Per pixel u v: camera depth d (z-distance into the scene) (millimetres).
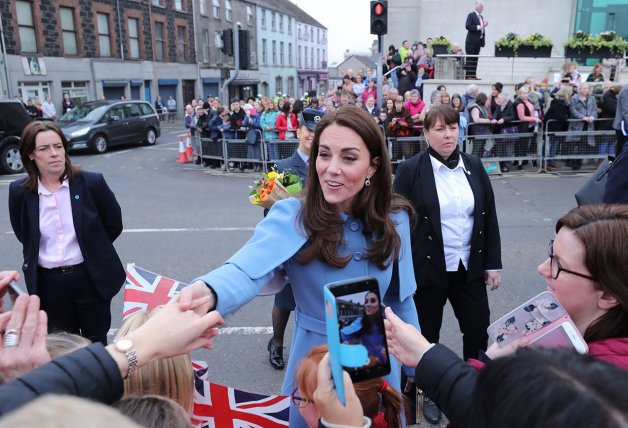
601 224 1339
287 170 2707
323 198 1691
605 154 10383
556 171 10617
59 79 23328
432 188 2838
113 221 3068
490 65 16062
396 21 19984
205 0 35219
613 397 682
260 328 4152
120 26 27047
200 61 35094
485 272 2986
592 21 18156
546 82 12484
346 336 1082
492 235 2922
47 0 22438
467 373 1214
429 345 1325
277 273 1776
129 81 27844
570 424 668
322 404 1141
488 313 2965
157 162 14258
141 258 5797
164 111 30375
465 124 9992
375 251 1726
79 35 24344
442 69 14391
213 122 12438
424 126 2898
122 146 18312
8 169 12312
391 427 1538
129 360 1032
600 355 1260
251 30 42906
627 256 1294
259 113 11883
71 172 2898
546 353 794
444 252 2867
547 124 10281
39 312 1170
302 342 1775
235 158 12156
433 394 1241
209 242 6367
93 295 2975
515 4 18516
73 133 15711
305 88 58594
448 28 19250
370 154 1653
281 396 1830
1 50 20203
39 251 2879
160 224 7270
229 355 3754
